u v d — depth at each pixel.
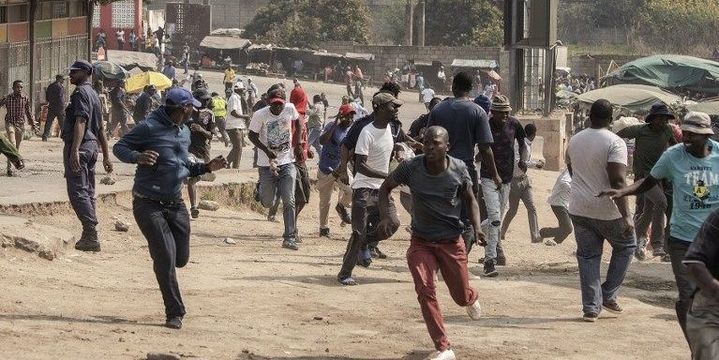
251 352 9.68
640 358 10.24
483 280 14.55
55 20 40.81
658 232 17.27
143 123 10.64
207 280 13.76
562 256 19.36
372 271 15.18
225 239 18.30
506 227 19.69
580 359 10.08
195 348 9.67
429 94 68.88
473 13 89.75
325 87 80.50
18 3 37.50
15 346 9.13
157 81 48.31
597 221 11.77
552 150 38.03
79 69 14.77
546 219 25.97
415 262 9.81
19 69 37.84
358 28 89.94
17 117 30.64
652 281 15.12
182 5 94.06
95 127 15.08
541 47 38.16
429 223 9.90
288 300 12.53
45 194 18.69
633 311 12.55
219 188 23.27
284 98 17.23
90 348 9.31
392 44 99.94
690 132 9.77
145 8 93.50
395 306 12.41
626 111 46.84
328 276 14.46
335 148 19.34
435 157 9.73
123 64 66.69
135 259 15.40
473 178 13.50
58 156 29.69
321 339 10.52
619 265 12.03
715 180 9.83
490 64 83.56
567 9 102.44
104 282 13.28
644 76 55.97
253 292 12.96
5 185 21.14
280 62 86.38
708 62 56.66
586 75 82.81
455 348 10.28
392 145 13.98
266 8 93.00
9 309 10.85
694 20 97.19
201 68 86.12
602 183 11.68
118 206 19.77
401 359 9.80
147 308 11.66
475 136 13.47
